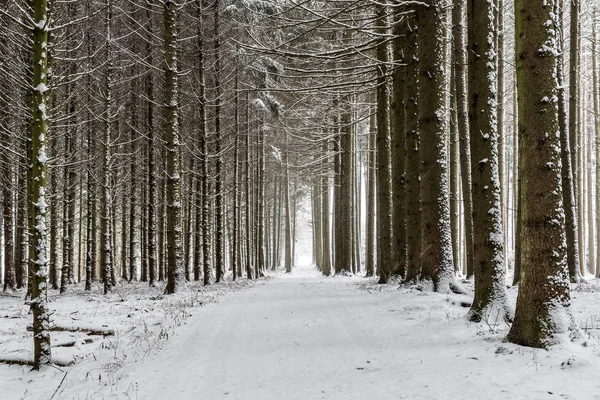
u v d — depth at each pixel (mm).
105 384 6344
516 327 6484
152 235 22734
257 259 33562
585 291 13344
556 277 6242
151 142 22734
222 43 23125
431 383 5320
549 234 6273
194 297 15695
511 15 23219
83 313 12594
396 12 13609
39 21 7133
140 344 8594
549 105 6332
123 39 21422
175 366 7012
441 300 10930
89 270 19969
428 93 12539
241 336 9000
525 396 4574
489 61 8875
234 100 25922
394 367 6230
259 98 29703
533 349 6074
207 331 9609
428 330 8312
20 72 12445
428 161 12516
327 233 35625
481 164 8688
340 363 6684
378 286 16078
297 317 10930
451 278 12211
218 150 24297
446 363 6090
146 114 24578
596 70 26797
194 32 22375
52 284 23500
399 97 15445
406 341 7719
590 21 25547
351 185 31578
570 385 4746
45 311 7293
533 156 6371
